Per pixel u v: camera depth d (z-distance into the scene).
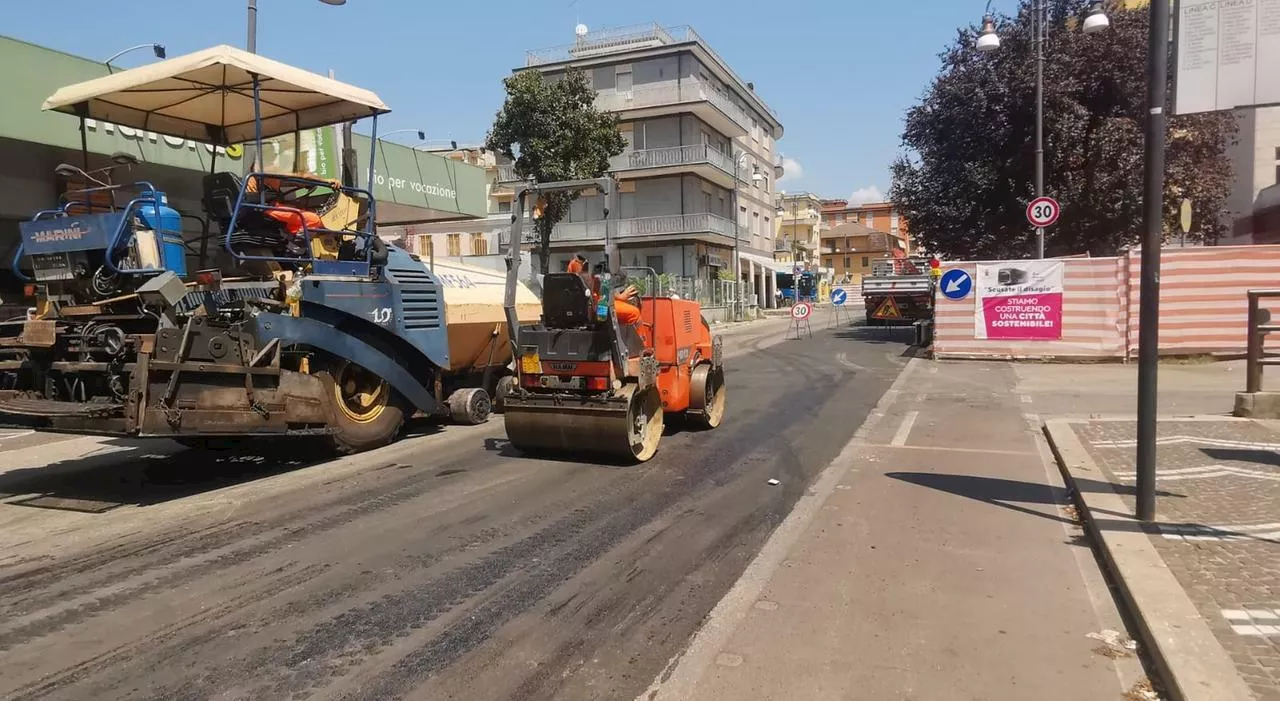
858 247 94.12
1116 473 6.63
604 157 27.00
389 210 19.55
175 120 9.09
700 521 5.98
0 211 11.06
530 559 5.17
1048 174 20.30
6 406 6.78
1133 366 14.80
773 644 3.88
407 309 9.14
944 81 22.11
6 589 4.75
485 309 10.75
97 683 3.59
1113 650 3.74
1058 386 12.77
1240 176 25.16
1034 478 7.06
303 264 8.12
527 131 26.03
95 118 8.42
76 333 6.74
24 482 7.60
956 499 6.39
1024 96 19.89
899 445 8.62
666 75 41.69
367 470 7.82
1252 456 7.04
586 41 45.03
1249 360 9.29
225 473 7.88
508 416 8.08
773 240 59.84
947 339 16.61
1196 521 5.23
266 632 4.09
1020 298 15.95
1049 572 4.75
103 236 6.70
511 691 3.47
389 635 4.04
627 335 8.01
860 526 5.73
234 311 7.23
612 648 3.88
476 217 21.56
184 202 13.47
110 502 6.80
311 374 8.05
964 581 4.63
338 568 5.03
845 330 29.08
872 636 3.94
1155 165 5.08
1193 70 5.00
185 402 6.72
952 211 22.11
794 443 8.86
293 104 8.70
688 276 41.38
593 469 7.71
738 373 16.17
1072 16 20.77
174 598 4.57
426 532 5.76
